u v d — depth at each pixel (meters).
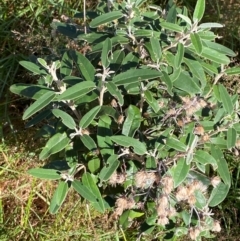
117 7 0.56
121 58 0.52
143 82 0.54
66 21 0.66
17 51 0.78
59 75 0.54
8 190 0.69
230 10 0.85
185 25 0.53
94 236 0.65
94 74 0.50
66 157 0.52
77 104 0.51
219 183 0.55
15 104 0.75
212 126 0.54
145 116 0.54
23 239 0.66
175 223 0.57
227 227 0.66
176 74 0.50
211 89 0.54
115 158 0.48
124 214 0.56
